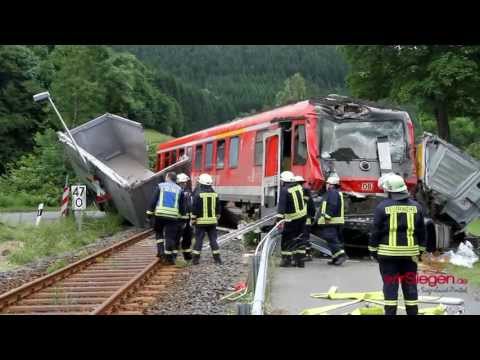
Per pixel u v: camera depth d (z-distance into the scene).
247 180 17.64
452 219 14.70
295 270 11.82
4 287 11.00
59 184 38.62
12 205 37.28
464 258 12.68
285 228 12.21
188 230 13.39
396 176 7.21
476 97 24.05
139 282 10.50
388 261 7.16
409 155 14.30
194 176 22.89
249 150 17.62
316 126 13.95
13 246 17.08
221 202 20.03
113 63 72.75
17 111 54.62
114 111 69.81
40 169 39.44
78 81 49.47
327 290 9.70
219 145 20.50
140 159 24.22
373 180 13.88
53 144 38.91
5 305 8.93
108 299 8.69
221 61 196.25
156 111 95.81
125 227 21.91
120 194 19.80
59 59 54.06
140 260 13.62
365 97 27.48
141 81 91.19
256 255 9.50
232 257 13.96
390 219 7.08
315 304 8.63
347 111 14.25
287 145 15.03
